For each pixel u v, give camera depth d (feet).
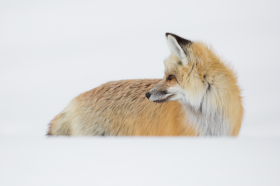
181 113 27.84
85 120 31.76
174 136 28.22
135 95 30.78
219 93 26.21
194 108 26.71
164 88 27.14
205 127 27.07
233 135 27.04
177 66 26.58
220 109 26.40
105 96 31.83
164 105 29.07
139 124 30.04
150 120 29.60
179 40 26.25
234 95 26.53
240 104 27.43
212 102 26.40
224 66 27.32
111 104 31.17
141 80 31.73
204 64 26.00
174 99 27.12
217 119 26.68
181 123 27.73
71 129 32.55
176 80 26.78
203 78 26.18
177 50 26.18
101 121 31.14
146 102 30.04
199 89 26.13
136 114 30.19
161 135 29.12
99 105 31.55
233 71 27.96
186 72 26.05
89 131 31.42
